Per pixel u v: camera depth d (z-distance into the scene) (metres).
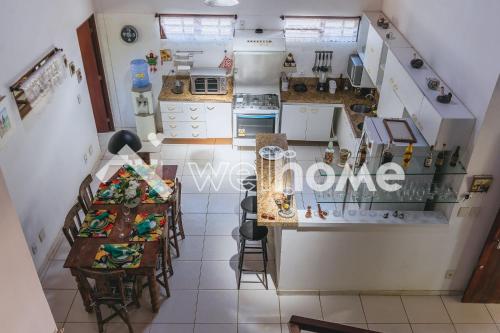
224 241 5.08
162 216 4.31
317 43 6.46
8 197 1.96
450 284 4.40
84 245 3.96
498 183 3.72
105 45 6.43
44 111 4.67
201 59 6.60
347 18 6.26
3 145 3.87
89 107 6.06
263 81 6.57
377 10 6.17
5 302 1.91
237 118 6.34
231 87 6.75
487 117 3.37
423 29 4.52
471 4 3.54
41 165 4.62
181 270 4.70
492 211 3.88
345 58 6.59
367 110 6.08
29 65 4.36
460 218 3.94
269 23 6.33
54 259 4.82
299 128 6.58
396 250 4.13
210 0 4.04
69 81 5.32
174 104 6.43
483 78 3.37
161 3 6.15
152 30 6.33
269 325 4.14
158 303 4.22
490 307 4.35
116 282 4.01
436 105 3.63
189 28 6.35
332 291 4.44
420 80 4.05
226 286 4.52
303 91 6.59
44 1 4.68
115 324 4.12
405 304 4.37
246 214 5.22
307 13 6.25
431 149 3.71
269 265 4.76
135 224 4.21
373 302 4.38
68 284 4.53
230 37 6.43
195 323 4.15
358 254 4.15
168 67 6.68
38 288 2.23
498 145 3.52
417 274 4.32
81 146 5.78
